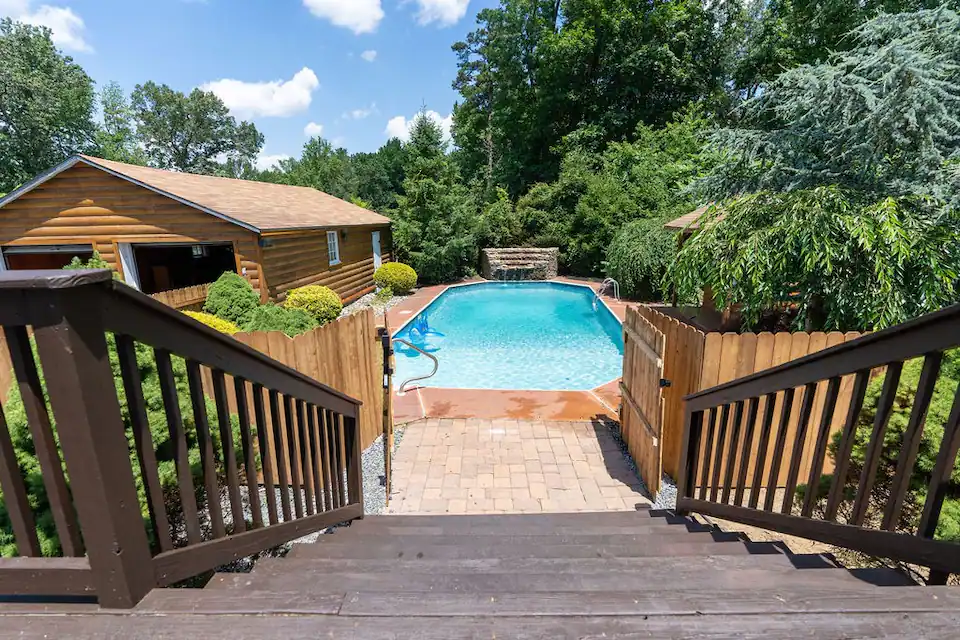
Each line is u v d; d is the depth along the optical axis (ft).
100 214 31.07
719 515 7.93
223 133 139.23
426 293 49.08
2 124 74.59
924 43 19.16
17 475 3.46
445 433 16.40
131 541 3.40
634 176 55.83
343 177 100.89
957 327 3.56
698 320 32.27
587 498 12.43
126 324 3.32
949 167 17.31
